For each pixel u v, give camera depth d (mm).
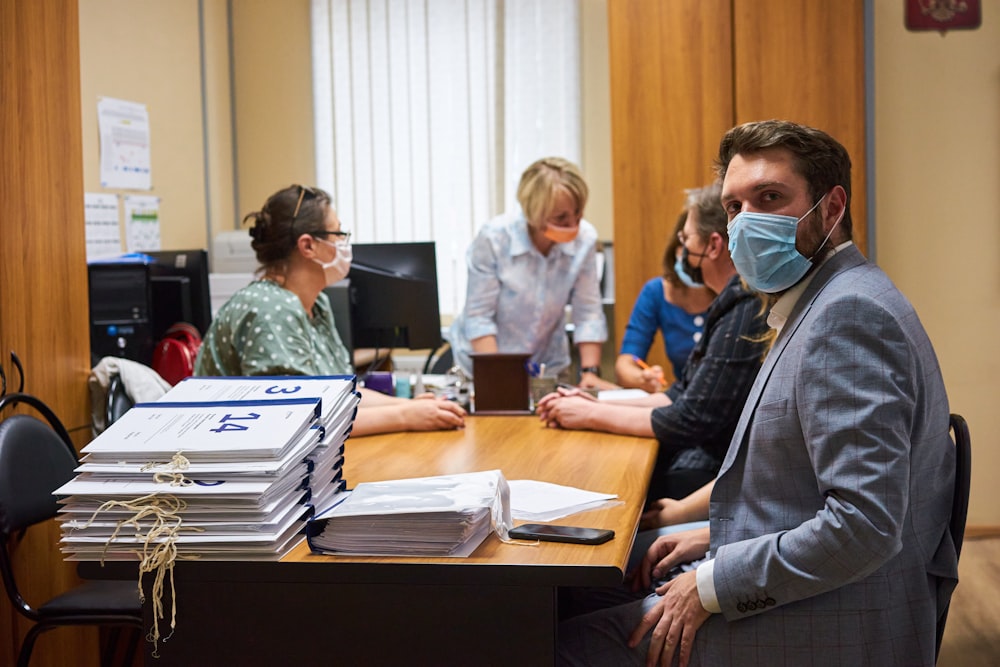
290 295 2568
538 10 5438
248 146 5922
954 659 3162
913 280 4688
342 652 1444
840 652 1474
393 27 5625
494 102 5520
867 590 1475
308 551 1482
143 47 4879
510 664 1404
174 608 1465
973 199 4625
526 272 3686
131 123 4762
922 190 4660
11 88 2408
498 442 2414
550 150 5480
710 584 1501
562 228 3486
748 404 1625
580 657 1695
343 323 3350
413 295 3447
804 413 1459
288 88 5848
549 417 2633
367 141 5711
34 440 2150
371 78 5680
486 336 3695
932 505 1552
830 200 1597
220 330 2541
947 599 1565
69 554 1468
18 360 2402
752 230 1580
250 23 5855
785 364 1556
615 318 4410
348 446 2393
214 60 5648
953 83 4605
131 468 1457
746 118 4285
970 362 4672
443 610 1418
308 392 1676
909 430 1436
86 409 2752
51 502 2162
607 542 1511
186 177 5309
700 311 2961
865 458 1386
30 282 2479
